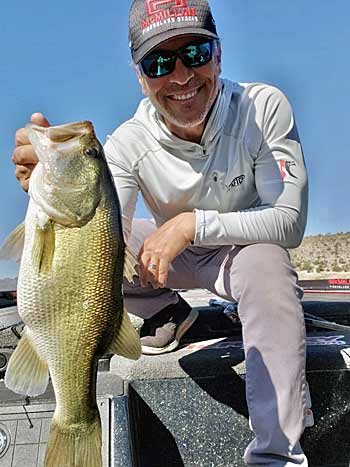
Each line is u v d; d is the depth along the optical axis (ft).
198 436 2.52
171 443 2.51
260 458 2.22
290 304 2.33
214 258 2.77
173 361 2.56
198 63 2.55
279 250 2.49
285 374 2.25
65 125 2.06
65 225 1.95
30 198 1.98
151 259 2.42
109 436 2.21
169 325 2.73
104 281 1.99
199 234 2.47
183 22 2.52
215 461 2.51
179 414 2.52
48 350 1.96
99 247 1.99
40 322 1.95
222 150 2.71
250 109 2.70
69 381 1.96
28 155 2.05
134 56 2.65
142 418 2.52
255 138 2.67
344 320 3.29
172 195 2.81
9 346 2.67
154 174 2.80
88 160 2.02
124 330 2.05
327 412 2.58
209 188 2.77
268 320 2.31
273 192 2.60
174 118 2.62
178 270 2.85
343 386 2.60
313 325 3.08
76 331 1.96
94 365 2.00
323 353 2.60
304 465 2.21
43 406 2.26
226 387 2.55
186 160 2.73
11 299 3.20
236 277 2.47
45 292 1.94
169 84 2.56
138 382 2.54
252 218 2.51
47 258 1.93
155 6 2.56
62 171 1.97
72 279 1.95
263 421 2.22
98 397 2.32
